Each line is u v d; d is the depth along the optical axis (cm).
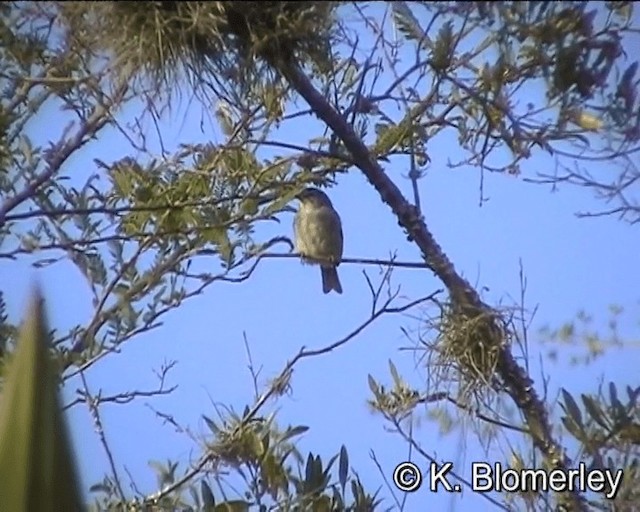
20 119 987
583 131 811
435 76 860
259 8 771
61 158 991
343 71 945
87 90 889
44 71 907
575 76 772
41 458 450
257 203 1023
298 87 845
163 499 1018
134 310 1070
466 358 889
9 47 926
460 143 894
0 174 1042
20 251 948
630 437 891
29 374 454
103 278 1089
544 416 886
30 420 450
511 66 811
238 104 806
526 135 822
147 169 1055
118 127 819
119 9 763
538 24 738
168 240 1049
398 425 902
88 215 1072
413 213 905
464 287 899
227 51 786
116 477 1026
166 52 773
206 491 1005
